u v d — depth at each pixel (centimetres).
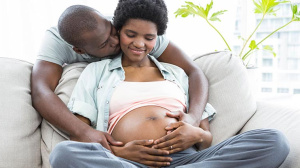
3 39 259
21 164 123
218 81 154
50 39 145
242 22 247
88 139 117
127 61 145
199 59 166
